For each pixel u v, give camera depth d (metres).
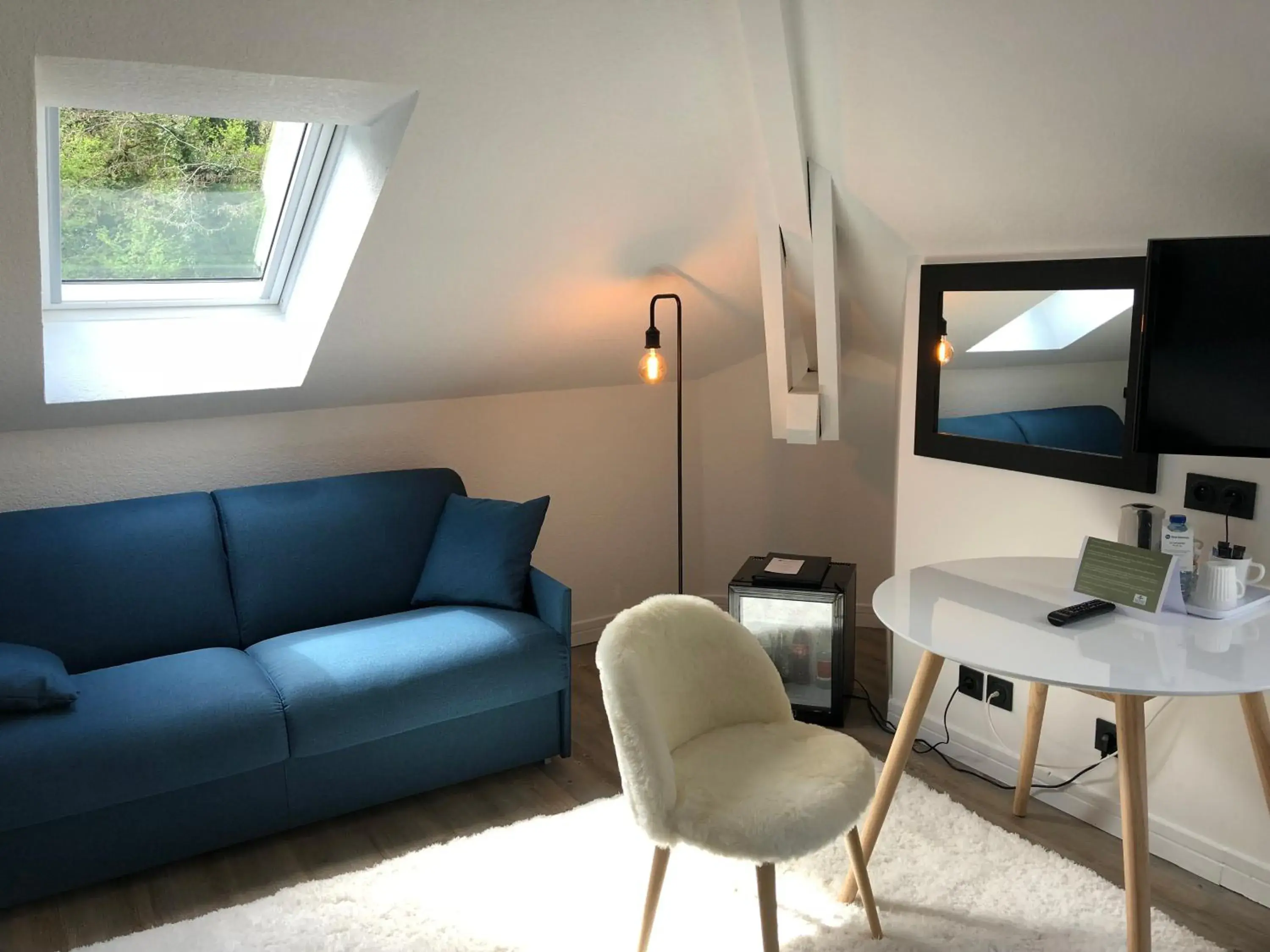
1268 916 2.34
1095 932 2.26
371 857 2.66
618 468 4.15
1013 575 2.51
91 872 2.45
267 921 2.33
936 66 2.25
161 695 2.55
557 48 2.29
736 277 3.51
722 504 4.35
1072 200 2.47
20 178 2.19
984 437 2.87
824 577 3.35
